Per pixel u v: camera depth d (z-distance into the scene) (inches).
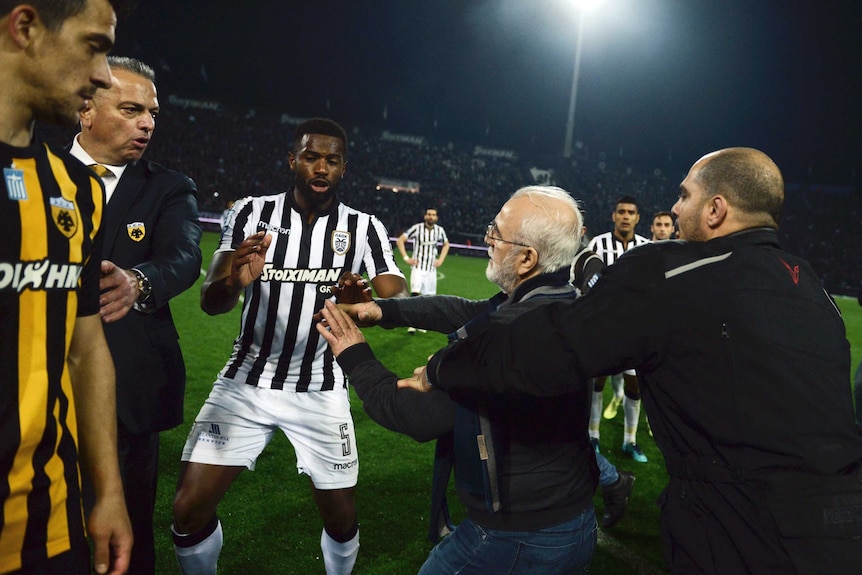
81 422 56.1
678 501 58.9
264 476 144.5
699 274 57.9
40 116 46.7
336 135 96.8
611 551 124.1
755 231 62.2
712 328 56.2
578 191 1375.5
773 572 52.9
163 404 82.5
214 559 94.1
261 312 98.7
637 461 176.4
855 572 51.1
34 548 47.5
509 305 66.7
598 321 56.2
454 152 1498.5
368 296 86.7
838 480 53.8
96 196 53.1
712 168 64.3
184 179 87.4
